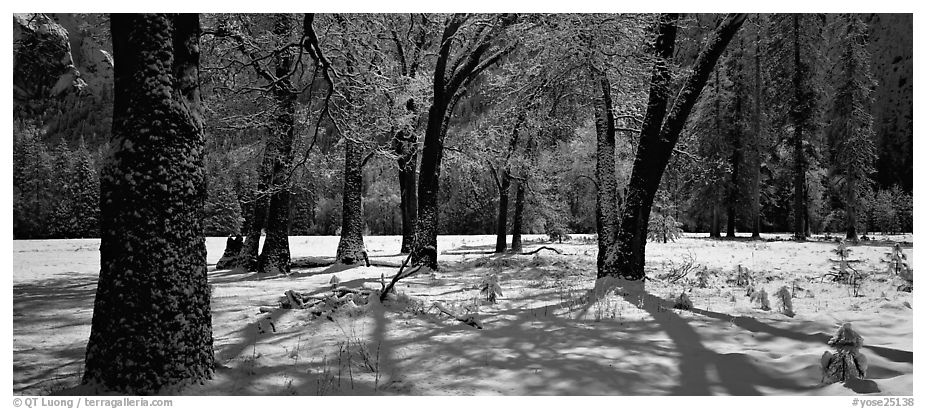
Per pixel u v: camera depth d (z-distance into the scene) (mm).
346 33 13828
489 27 14648
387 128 15594
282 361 5562
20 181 53062
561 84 12398
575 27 10820
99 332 4570
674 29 10820
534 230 40875
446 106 15461
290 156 15148
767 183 46094
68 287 12336
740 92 38875
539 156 24641
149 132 4598
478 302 9445
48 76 32594
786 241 32812
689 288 11195
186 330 4691
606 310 8414
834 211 42875
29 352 6012
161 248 4598
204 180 5023
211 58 14508
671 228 31938
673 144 10617
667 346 6180
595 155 27391
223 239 40094
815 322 7297
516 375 5105
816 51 34719
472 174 25375
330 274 14664
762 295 8469
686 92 10344
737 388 4715
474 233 56875
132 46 4602
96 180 53188
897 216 53562
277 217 15211
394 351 6000
